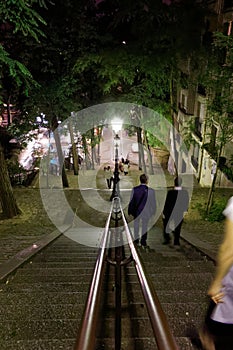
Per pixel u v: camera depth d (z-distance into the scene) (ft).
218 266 8.21
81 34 53.98
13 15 28.91
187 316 12.70
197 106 81.56
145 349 10.25
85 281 17.90
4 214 41.91
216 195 49.01
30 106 58.03
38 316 13.24
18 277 18.72
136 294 15.19
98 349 10.34
